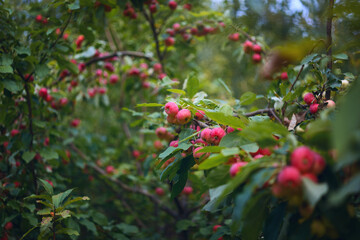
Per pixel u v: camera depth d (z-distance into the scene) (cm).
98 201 131
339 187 41
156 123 86
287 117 68
